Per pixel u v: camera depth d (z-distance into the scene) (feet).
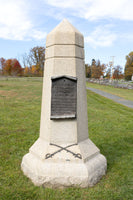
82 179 10.91
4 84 95.35
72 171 10.97
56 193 10.46
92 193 10.54
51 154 11.50
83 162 11.47
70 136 11.96
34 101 49.32
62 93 11.76
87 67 219.82
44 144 12.30
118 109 43.19
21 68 226.38
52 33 12.06
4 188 10.94
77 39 12.03
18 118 29.76
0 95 57.72
